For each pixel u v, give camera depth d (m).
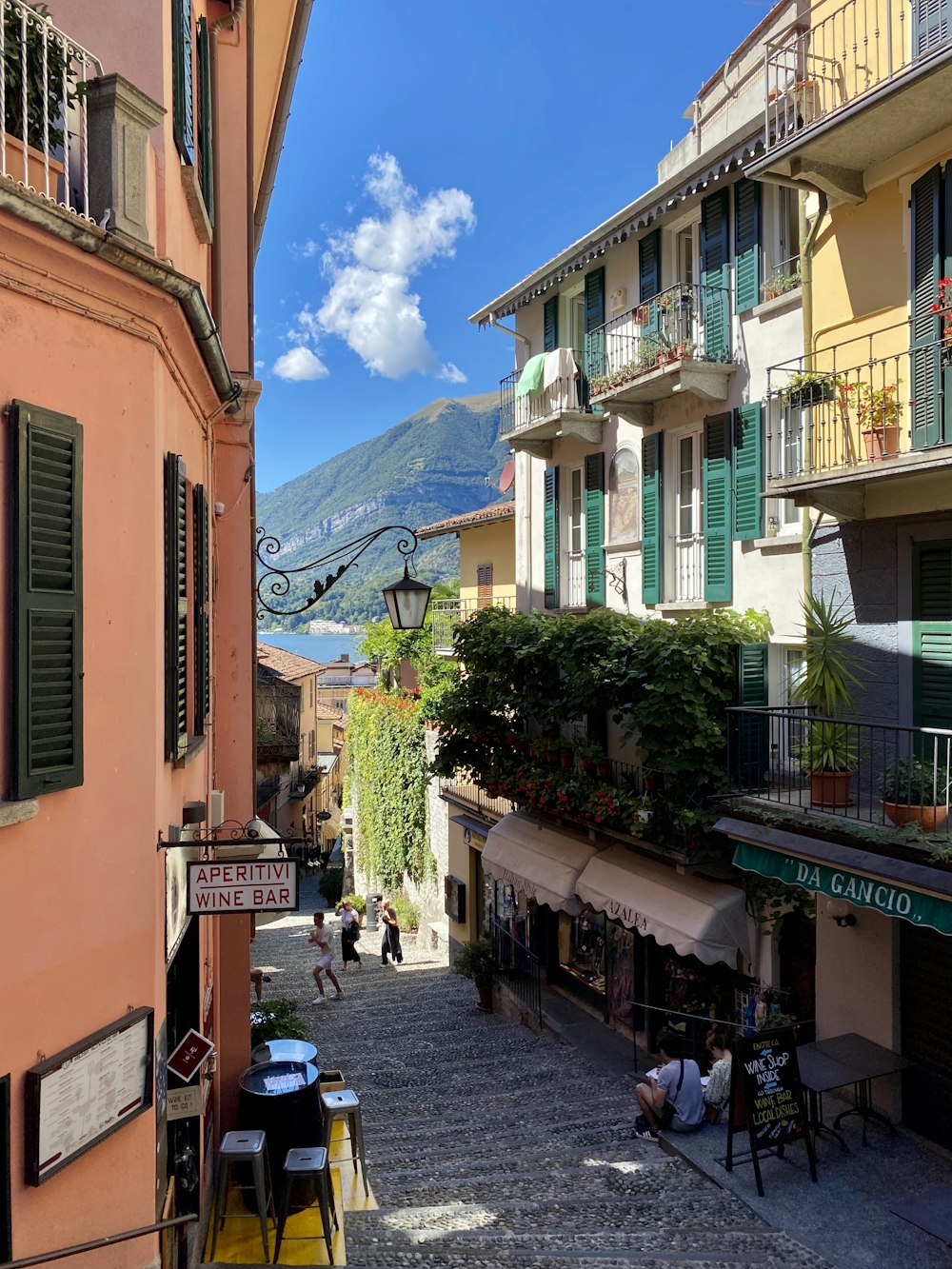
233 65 9.33
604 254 15.56
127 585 4.68
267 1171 7.29
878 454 9.13
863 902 8.20
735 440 12.27
